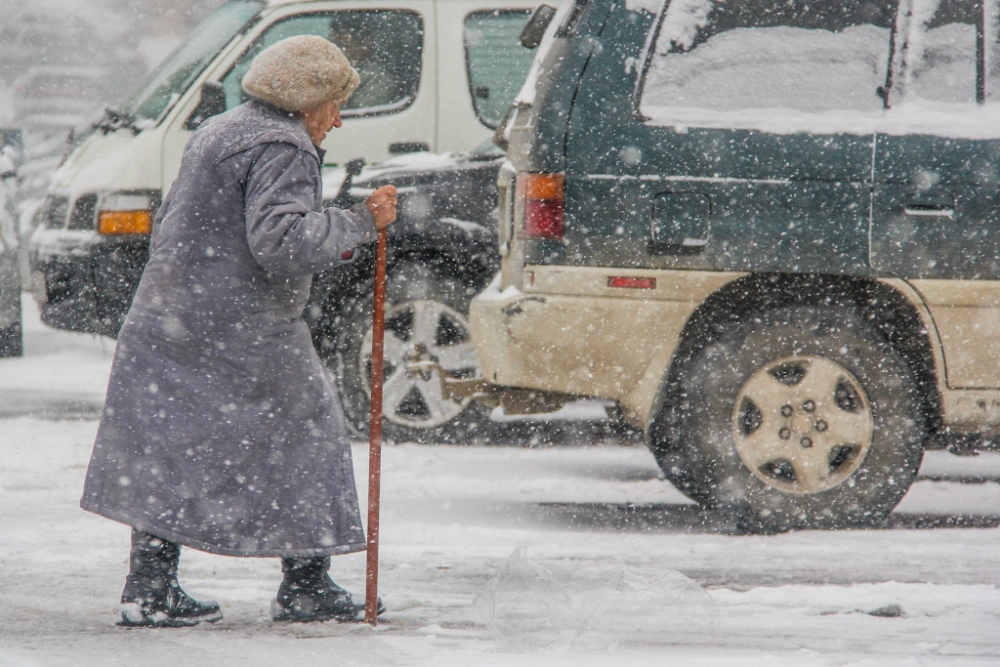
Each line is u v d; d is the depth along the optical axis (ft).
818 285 70.18
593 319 68.64
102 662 43.80
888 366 69.87
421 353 77.51
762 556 64.90
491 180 93.71
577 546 66.90
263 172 48.29
